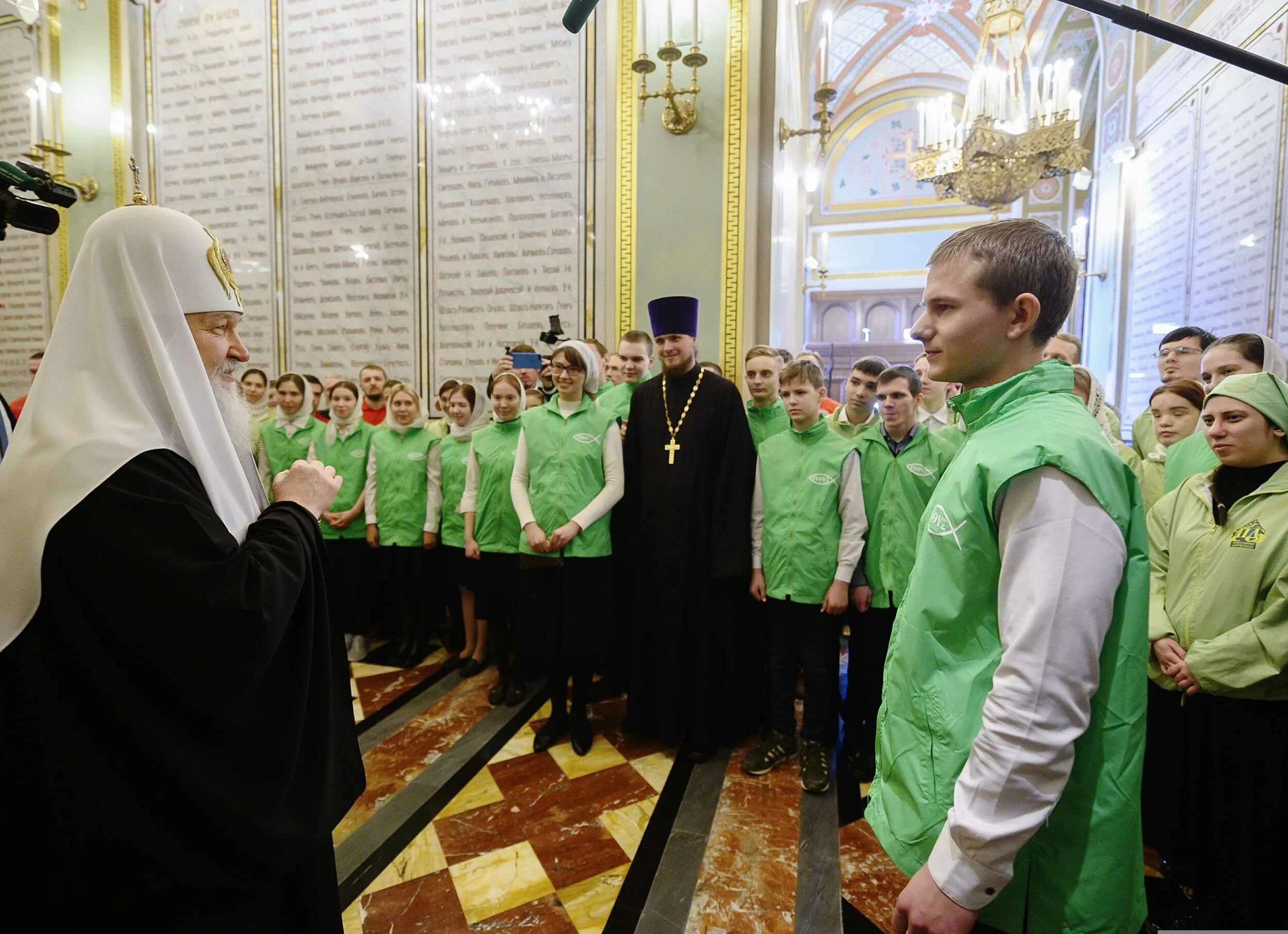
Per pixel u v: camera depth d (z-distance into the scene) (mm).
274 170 4629
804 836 1881
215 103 4707
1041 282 816
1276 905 1392
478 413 3355
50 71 4891
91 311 812
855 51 9648
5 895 733
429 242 4363
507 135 4164
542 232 4125
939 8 8578
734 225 3707
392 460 3291
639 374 3109
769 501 2303
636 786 2150
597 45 3947
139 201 912
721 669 2369
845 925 1538
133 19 4785
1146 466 2320
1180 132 5336
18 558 716
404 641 3477
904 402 2201
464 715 2686
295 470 1029
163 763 739
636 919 1556
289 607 841
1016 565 748
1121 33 6801
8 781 720
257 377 3832
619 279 3926
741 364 3711
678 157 3789
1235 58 824
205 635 741
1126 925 757
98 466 734
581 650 2352
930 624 846
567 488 2377
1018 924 797
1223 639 1421
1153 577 1691
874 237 11344
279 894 906
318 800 901
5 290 5102
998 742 711
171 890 760
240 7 4621
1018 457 756
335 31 4461
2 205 955
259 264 4699
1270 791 1392
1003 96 5414
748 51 3646
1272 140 4008
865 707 2285
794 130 4488
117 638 722
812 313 11750
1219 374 1921
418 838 1874
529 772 2240
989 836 700
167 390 819
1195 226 5023
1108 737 758
